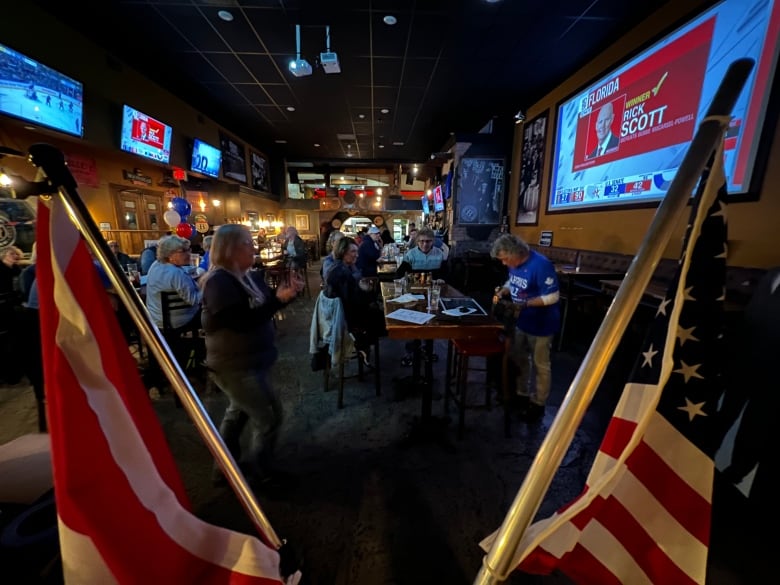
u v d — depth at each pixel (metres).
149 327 0.68
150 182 5.51
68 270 0.59
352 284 2.41
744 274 2.44
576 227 4.52
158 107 5.42
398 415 2.33
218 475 1.68
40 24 3.48
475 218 6.80
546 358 2.16
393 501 1.60
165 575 0.63
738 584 1.23
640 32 3.47
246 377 1.50
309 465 1.84
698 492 0.62
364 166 12.75
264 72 4.98
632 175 3.54
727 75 0.49
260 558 0.72
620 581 0.67
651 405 0.56
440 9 3.48
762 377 1.46
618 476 0.69
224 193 7.73
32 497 1.16
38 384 2.07
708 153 0.49
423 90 5.51
